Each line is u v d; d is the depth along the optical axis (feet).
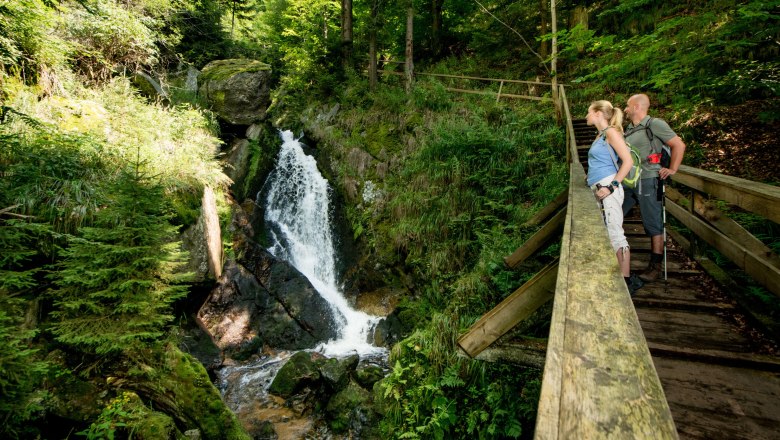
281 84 54.08
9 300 12.46
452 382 13.93
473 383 13.97
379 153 33.76
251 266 27.45
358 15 50.88
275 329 24.84
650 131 10.59
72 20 25.57
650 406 2.23
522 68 47.96
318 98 43.86
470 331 8.39
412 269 26.61
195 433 14.38
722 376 7.20
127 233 14.30
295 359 20.58
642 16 37.60
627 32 39.55
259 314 25.34
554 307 3.66
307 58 46.83
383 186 31.65
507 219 24.47
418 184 29.35
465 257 24.41
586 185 10.83
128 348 14.01
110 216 14.51
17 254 13.12
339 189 33.94
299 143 40.29
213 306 24.57
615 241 8.89
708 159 23.57
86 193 17.58
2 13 18.86
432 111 36.04
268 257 28.32
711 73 23.61
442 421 13.50
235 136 39.19
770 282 8.13
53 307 15.44
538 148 29.25
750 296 10.02
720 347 8.17
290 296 26.61
